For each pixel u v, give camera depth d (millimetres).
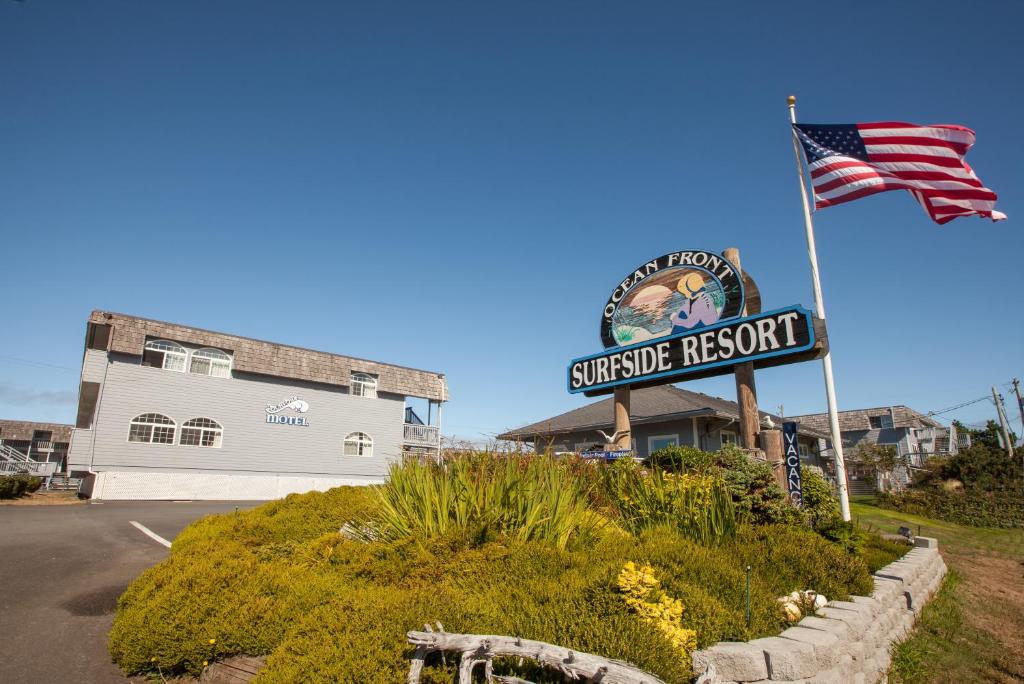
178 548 7840
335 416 28250
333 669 3059
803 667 3830
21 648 4766
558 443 20672
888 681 5551
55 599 6250
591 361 10922
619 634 3389
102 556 8695
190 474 23281
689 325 9641
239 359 25203
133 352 22281
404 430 30906
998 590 10320
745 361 8664
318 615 3648
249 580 4965
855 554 7695
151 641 4188
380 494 6711
